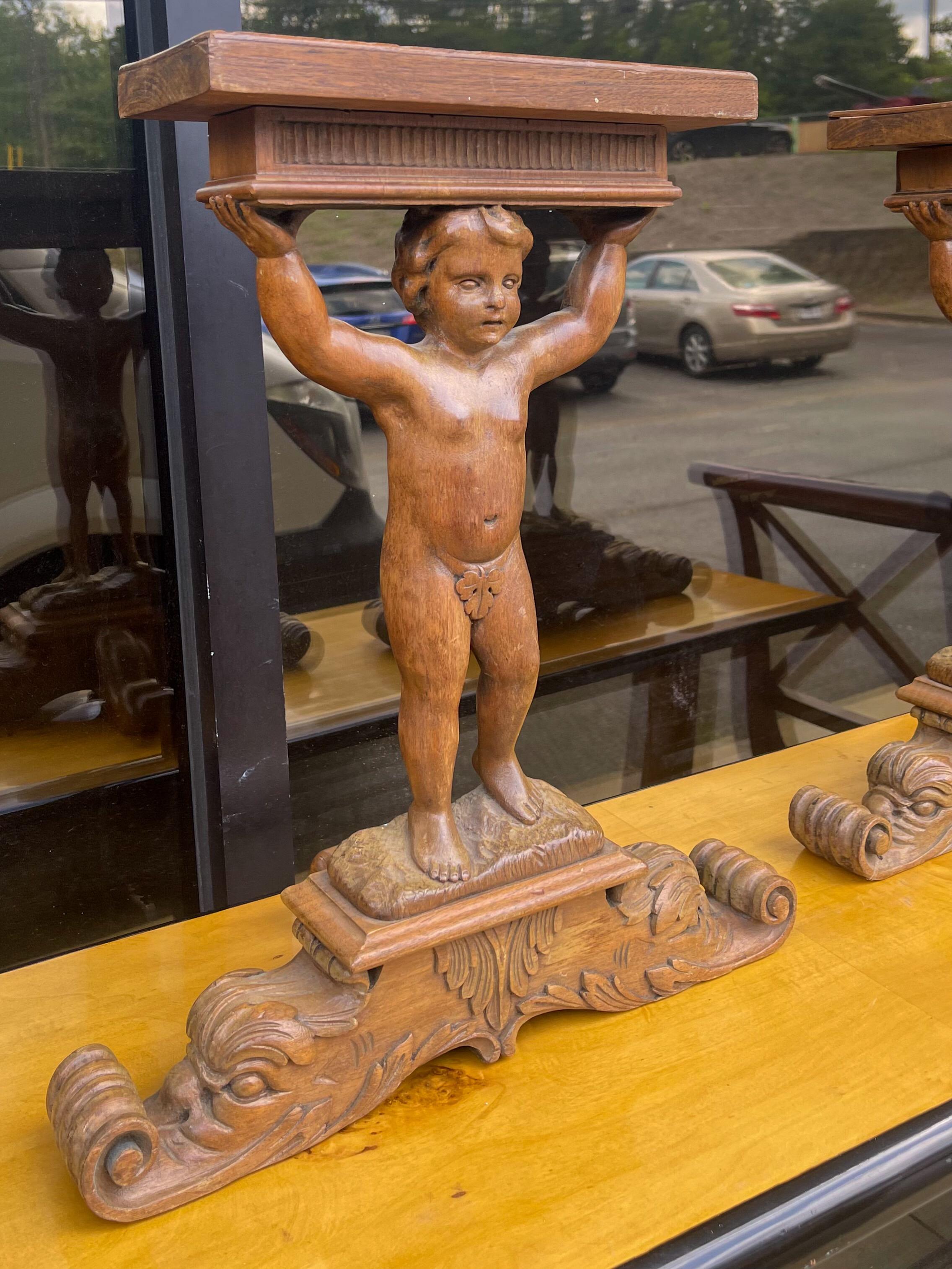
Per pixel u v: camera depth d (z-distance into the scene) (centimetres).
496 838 136
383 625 203
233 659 180
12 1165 124
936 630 259
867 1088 134
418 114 112
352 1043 126
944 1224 128
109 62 165
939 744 188
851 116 170
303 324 112
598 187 124
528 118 118
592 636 222
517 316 124
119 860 192
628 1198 119
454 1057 140
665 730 236
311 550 193
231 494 174
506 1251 113
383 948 124
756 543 233
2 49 159
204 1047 122
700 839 188
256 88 98
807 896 173
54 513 176
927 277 233
